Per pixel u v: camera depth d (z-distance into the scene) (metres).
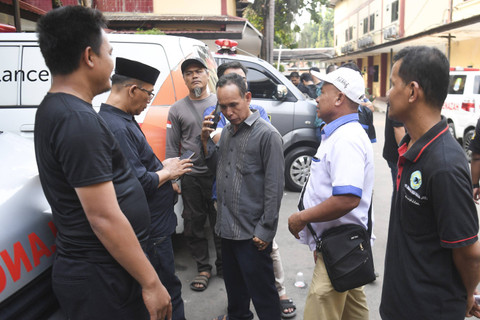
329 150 2.00
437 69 1.45
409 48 1.52
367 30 26.89
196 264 3.78
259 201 2.39
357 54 27.14
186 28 10.30
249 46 13.59
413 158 1.50
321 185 2.07
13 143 2.10
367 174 2.04
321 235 2.09
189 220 3.34
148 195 2.21
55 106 1.43
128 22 10.02
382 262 3.76
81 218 1.50
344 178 1.89
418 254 1.54
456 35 14.49
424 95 1.48
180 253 4.02
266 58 14.00
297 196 5.81
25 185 1.72
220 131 2.87
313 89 8.47
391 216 1.71
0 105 3.49
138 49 3.55
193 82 3.16
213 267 3.70
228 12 11.84
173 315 2.52
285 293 3.03
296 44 20.98
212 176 3.28
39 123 1.46
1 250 1.46
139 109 2.25
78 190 1.41
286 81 5.90
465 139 8.44
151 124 3.46
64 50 1.45
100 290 1.56
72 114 1.40
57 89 1.51
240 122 2.36
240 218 2.39
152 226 2.33
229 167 2.44
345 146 1.93
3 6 4.95
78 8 1.47
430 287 1.52
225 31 9.91
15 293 1.49
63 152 1.39
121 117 2.16
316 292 2.08
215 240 3.43
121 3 10.63
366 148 1.99
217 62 5.77
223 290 3.30
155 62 3.55
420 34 14.94
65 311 1.64
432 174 1.43
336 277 1.98
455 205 1.40
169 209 2.44
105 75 1.57
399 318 1.63
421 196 1.48
